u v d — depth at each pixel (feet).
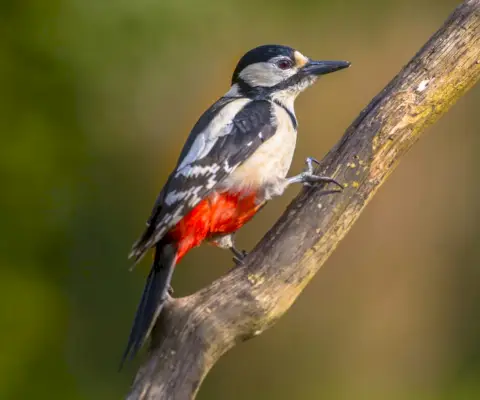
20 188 43.27
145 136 47.65
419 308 45.78
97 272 45.70
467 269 46.32
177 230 25.41
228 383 45.34
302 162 45.96
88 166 45.68
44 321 42.70
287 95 29.19
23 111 43.68
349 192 23.40
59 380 42.47
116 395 43.83
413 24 48.80
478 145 47.16
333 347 45.19
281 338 45.29
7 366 41.55
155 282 23.30
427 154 46.83
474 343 46.03
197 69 46.93
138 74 45.96
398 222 46.09
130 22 44.65
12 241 42.96
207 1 45.83
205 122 26.84
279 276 22.80
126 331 45.21
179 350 21.79
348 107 47.14
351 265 45.39
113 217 46.73
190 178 25.57
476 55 23.75
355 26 48.80
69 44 44.47
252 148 26.18
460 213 46.52
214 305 22.25
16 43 43.80
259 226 44.21
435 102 23.71
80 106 45.11
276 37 48.29
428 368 45.44
